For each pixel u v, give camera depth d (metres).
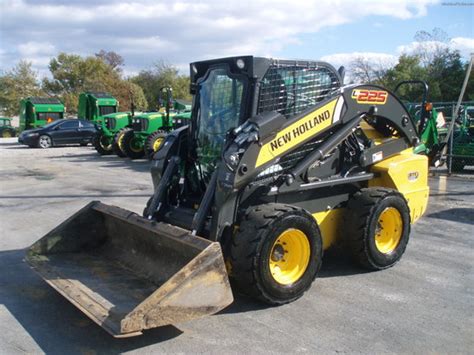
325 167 5.55
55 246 5.34
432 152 12.14
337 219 5.76
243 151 4.50
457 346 3.99
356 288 5.22
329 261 6.10
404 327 4.32
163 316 3.63
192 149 5.64
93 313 3.87
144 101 60.81
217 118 5.28
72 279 4.65
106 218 5.47
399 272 5.73
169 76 65.00
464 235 7.33
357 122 5.54
